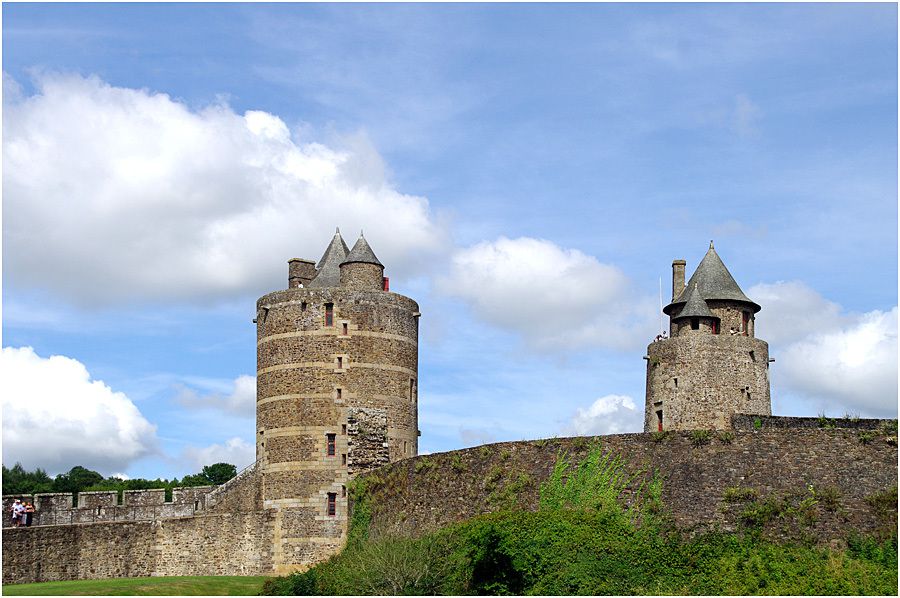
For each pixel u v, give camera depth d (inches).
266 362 2501.2
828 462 1854.1
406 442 2481.5
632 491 1939.0
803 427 1882.4
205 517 2456.9
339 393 2445.9
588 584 1807.3
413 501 2214.6
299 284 2593.5
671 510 1898.4
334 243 2628.0
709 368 2322.8
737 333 2379.4
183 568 2447.1
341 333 2466.8
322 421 2434.8
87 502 2522.1
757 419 1936.5
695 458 1918.1
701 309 2351.1
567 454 2026.3
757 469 1879.9
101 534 2401.6
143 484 4087.1
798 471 1861.5
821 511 1827.0
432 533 2064.5
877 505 1804.9
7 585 2175.2
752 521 1849.2
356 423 2437.3
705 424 2299.5
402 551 1978.3
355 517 2342.5
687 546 1850.4
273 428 2463.1
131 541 2431.1
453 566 1942.7
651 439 1961.1
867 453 1843.0
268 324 2508.6
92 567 2379.4
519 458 2073.1
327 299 2479.1
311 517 2406.5
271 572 2401.6
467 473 2134.6
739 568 1788.9
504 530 1925.4
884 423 1862.7
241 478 2486.5
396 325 2508.6
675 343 2356.1
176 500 2503.7
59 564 2343.8
